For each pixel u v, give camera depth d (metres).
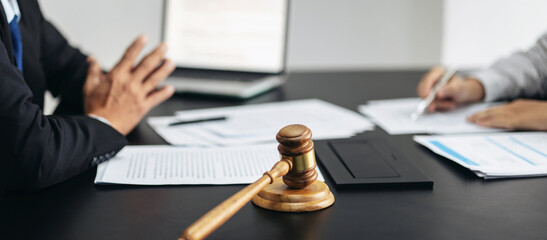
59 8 3.03
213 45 1.70
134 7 3.07
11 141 0.76
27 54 1.15
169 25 1.72
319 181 0.74
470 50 3.12
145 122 1.22
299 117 1.25
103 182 0.79
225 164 0.88
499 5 3.07
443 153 0.92
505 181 0.80
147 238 0.61
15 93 0.79
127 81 1.04
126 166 0.87
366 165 0.85
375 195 0.74
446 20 3.05
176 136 1.08
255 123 1.19
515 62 1.43
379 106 1.40
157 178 0.81
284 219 0.66
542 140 1.01
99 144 0.87
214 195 0.75
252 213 0.68
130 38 3.11
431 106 1.36
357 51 3.06
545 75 1.38
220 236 0.61
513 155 0.91
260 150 0.97
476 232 0.62
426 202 0.72
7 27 0.93
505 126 1.12
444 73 1.46
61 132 0.82
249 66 1.68
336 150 0.94
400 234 0.61
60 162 0.79
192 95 1.56
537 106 1.15
